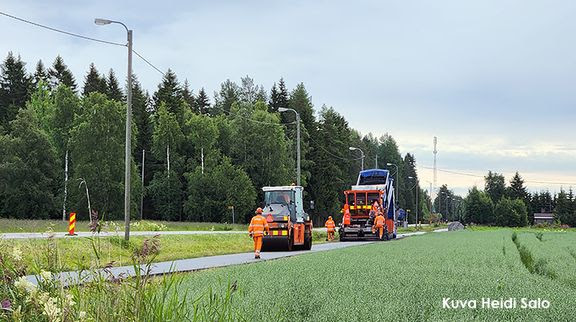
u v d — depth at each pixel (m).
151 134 104.31
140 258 6.09
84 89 116.38
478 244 26.09
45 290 5.45
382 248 23.09
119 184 76.69
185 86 131.12
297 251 31.95
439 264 14.56
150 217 95.12
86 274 6.10
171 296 6.45
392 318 6.80
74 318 5.07
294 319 7.03
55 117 84.06
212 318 6.39
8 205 72.31
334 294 8.62
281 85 125.69
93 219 6.12
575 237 42.28
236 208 84.25
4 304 4.78
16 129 75.00
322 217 106.81
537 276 11.67
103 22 28.03
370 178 50.62
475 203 174.50
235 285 6.79
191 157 97.50
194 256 25.88
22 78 105.44
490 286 9.62
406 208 166.12
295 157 103.12
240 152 93.81
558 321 6.81
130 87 28.33
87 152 76.62
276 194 32.56
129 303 5.61
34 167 73.56
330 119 120.56
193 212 87.12
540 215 195.12
